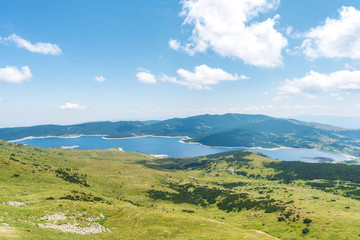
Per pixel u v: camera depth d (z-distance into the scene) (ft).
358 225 334.03
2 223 153.17
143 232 228.22
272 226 427.33
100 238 196.95
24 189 485.56
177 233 224.53
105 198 576.20
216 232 229.04
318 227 359.46
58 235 160.56
